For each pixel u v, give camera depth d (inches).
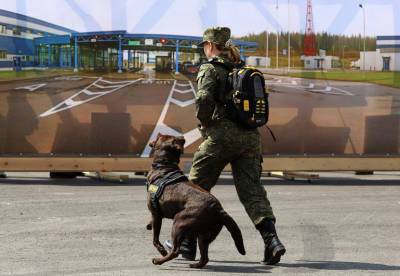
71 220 425.4
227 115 308.0
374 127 658.2
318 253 339.3
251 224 419.2
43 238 370.3
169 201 287.6
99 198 521.0
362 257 330.6
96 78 635.5
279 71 650.8
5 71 629.6
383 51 656.4
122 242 362.0
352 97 654.5
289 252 341.4
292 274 292.0
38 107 632.4
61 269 299.9
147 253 335.3
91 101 634.8
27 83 631.2
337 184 642.8
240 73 306.5
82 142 634.8
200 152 310.8
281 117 649.0
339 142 655.1
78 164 630.5
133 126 636.7
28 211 457.1
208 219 279.0
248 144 308.3
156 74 637.9
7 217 432.8
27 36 629.6
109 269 300.2
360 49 655.1
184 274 290.5
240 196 311.0
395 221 434.9
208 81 304.2
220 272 294.8
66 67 634.2
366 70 655.1
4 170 628.4
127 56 637.9
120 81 636.1
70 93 633.6
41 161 629.9
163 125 638.5
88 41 636.1
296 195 556.1
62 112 633.6
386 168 656.4
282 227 410.9
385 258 328.5
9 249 342.0
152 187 294.8
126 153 636.7
